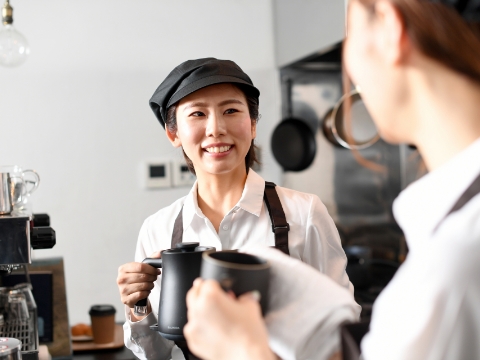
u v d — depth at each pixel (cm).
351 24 59
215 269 68
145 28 254
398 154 279
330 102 274
